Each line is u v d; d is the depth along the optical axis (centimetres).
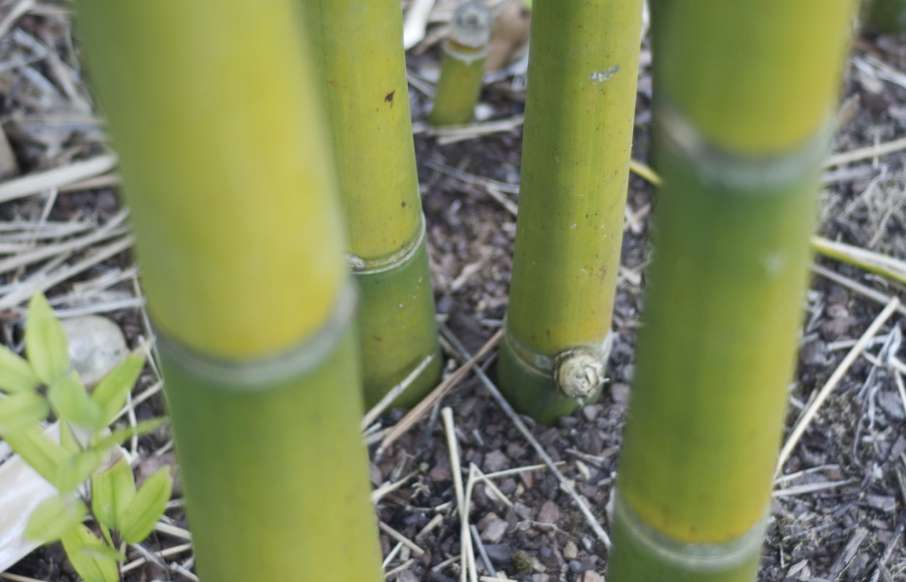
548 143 67
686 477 53
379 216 69
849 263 84
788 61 41
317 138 44
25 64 95
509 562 74
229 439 50
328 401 50
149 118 40
